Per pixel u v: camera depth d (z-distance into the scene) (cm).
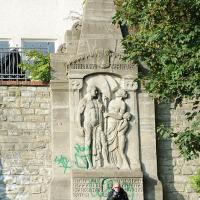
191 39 2669
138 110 3153
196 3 2658
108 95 3145
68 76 3136
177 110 3192
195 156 2692
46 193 3102
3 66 3281
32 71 3178
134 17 2817
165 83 2700
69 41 3180
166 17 2758
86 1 3209
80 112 3123
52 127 3119
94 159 3106
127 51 2841
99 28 3189
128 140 3134
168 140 3172
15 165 3109
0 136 3122
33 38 3838
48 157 3125
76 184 3070
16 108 3145
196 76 2630
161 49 2742
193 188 3148
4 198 3086
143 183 3108
